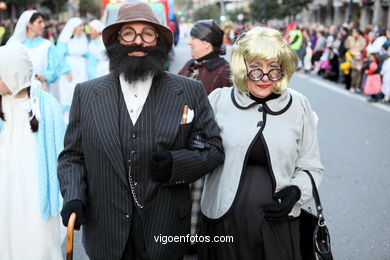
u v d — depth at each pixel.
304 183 2.26
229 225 2.30
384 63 10.43
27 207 2.71
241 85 2.30
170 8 13.65
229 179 2.29
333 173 5.60
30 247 2.74
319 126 8.21
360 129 8.02
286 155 2.26
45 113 2.75
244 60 2.25
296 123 2.30
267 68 2.22
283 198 2.22
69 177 2.16
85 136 2.14
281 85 2.25
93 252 2.23
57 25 24.66
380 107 10.19
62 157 2.24
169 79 2.22
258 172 2.29
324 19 38.59
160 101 2.16
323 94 11.90
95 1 48.34
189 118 2.17
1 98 2.67
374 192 4.96
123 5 2.21
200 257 2.49
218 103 2.45
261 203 2.24
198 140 2.20
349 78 12.57
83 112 2.16
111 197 2.12
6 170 2.67
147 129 2.11
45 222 2.75
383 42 10.48
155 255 2.15
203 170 2.16
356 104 10.52
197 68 3.87
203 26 3.77
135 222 2.15
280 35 2.22
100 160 2.11
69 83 6.97
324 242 2.26
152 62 2.12
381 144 7.03
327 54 14.88
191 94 2.23
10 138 2.69
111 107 2.12
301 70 16.92
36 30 5.47
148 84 2.18
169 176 2.07
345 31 14.02
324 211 4.43
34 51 5.45
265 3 31.83
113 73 2.20
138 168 2.11
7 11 32.22
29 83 2.65
